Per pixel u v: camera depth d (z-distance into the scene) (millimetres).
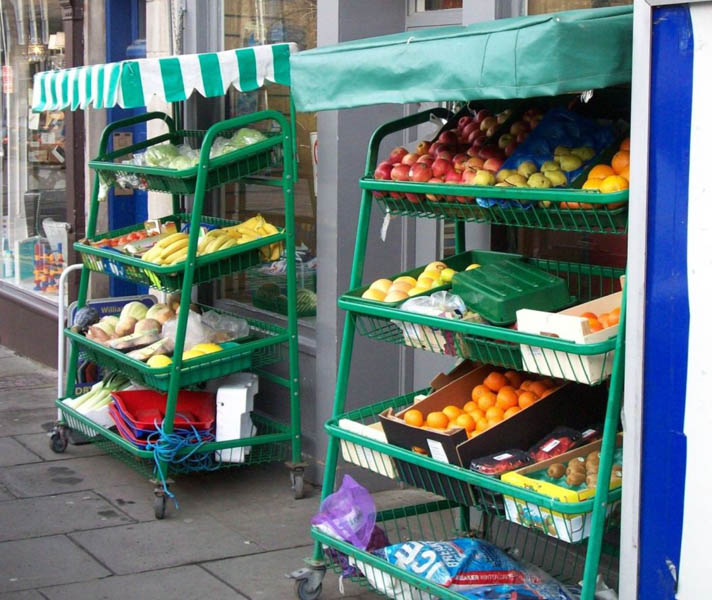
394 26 5648
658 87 3180
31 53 9117
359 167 5598
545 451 3766
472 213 4016
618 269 4211
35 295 9109
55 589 4562
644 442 3320
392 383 5789
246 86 5316
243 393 5543
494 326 3729
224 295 6906
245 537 5164
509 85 3279
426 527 5172
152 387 5590
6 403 7699
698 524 3199
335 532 4258
